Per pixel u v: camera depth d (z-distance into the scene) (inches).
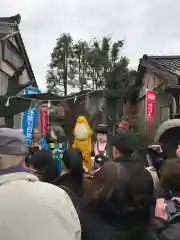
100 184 96.3
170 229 83.6
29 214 66.8
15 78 632.4
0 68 595.2
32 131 470.0
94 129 266.1
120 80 712.4
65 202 71.9
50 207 68.5
